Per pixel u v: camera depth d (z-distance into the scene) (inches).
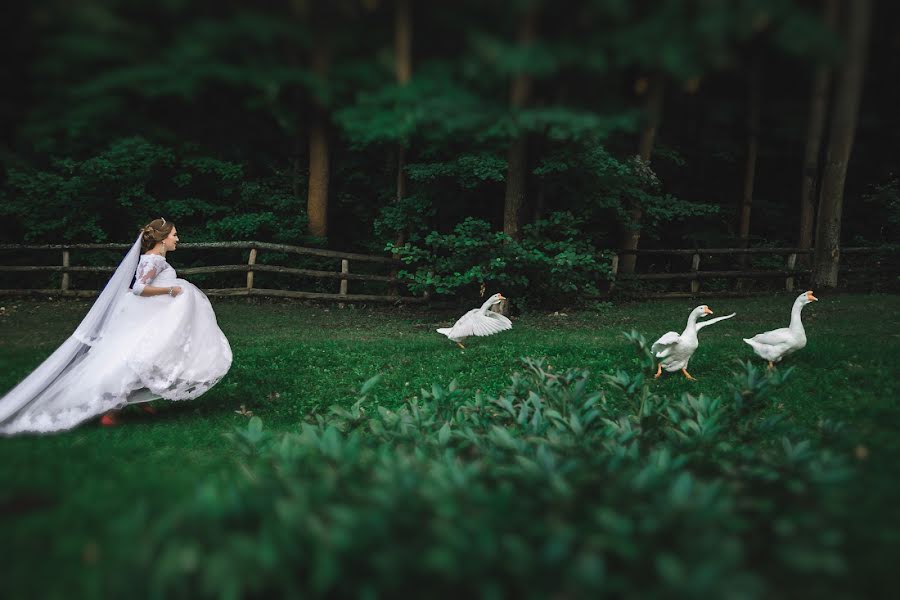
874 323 406.3
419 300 571.5
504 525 90.7
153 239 234.7
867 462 153.6
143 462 178.5
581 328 442.6
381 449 143.4
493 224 616.4
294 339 395.9
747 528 106.1
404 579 82.7
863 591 97.0
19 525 121.3
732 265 689.0
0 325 416.8
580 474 108.5
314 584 80.2
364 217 673.0
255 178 649.0
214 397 273.3
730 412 168.7
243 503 94.0
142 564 78.5
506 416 173.3
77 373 219.0
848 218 716.7
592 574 74.6
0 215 571.5
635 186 565.0
